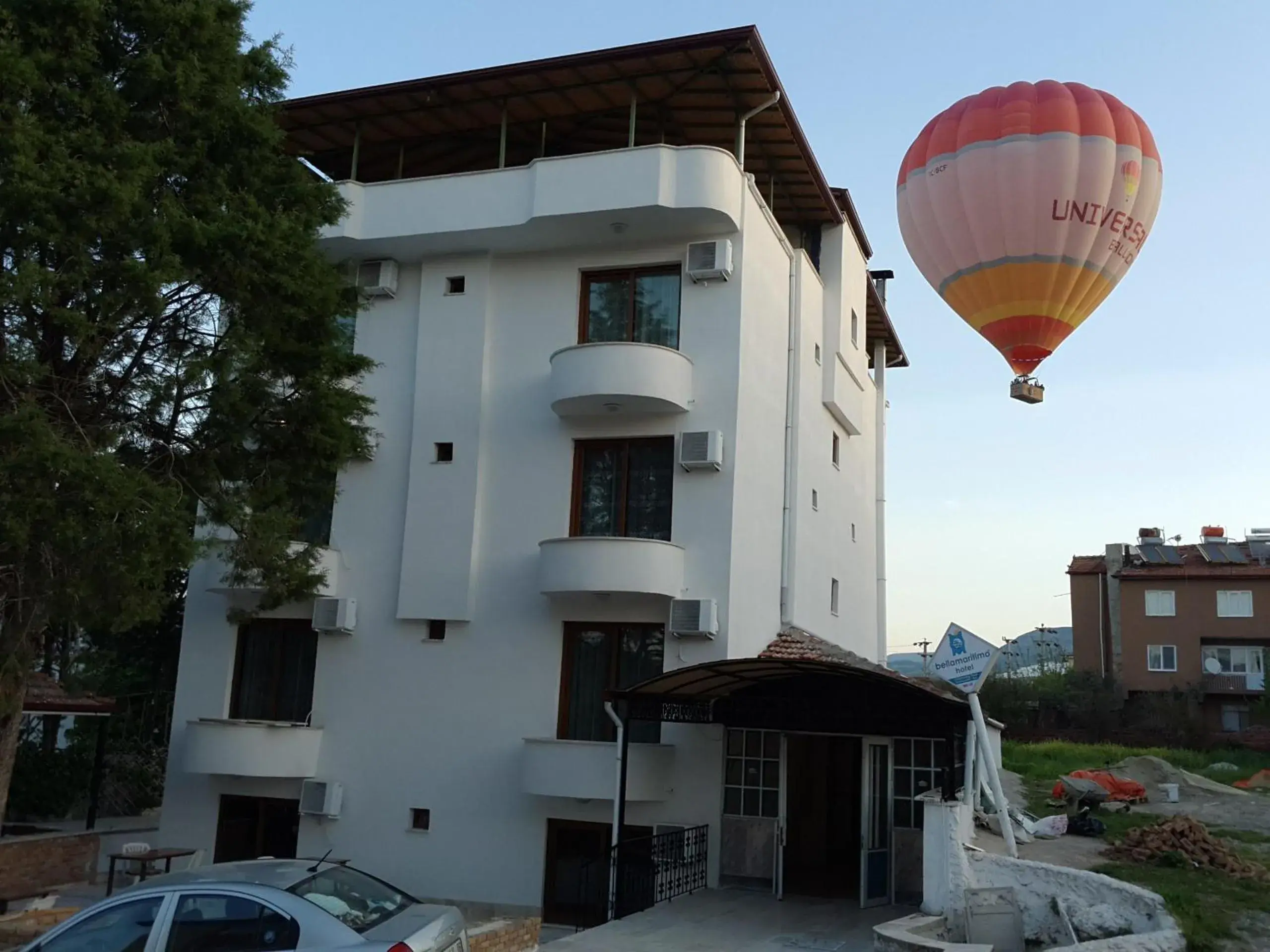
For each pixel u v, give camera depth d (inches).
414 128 795.4
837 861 772.6
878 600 1134.4
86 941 299.7
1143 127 909.8
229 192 530.0
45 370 467.8
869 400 1138.0
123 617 491.5
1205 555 2031.3
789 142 788.6
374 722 734.5
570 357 707.4
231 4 540.1
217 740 722.2
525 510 733.9
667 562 679.1
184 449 558.6
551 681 704.4
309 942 286.8
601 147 824.9
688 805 668.1
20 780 921.5
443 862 699.4
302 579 600.4
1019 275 912.3
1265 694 1824.6
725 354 715.4
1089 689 1934.1
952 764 576.7
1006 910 482.6
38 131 450.9
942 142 942.4
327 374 591.5
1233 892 485.4
